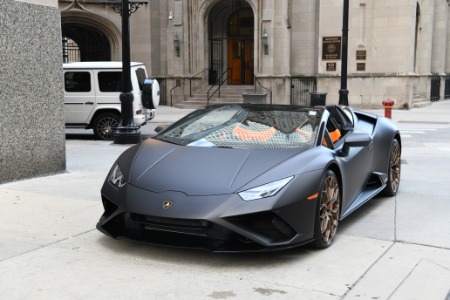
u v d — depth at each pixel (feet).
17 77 23.75
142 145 17.26
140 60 87.30
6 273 13.33
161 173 14.82
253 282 12.84
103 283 12.75
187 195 13.80
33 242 15.75
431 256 14.75
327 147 16.89
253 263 14.08
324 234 15.20
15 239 16.01
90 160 31.50
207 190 13.87
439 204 20.88
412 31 76.74
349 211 17.61
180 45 84.94
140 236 14.32
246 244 13.74
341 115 20.51
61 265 13.91
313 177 14.56
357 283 12.82
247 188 13.80
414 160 32.04
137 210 13.92
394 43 75.92
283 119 17.98
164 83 87.81
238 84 88.07
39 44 24.90
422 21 89.45
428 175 26.91
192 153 15.71
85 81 45.14
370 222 18.30
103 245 15.51
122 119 40.32
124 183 15.05
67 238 16.15
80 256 14.58
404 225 17.90
